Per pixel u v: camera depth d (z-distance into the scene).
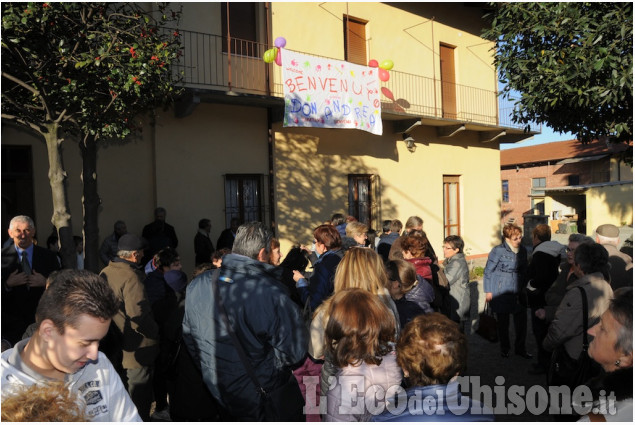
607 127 6.97
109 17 4.87
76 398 1.50
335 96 9.96
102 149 8.23
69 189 7.78
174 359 3.25
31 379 1.61
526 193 34.00
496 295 5.67
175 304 3.85
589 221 21.83
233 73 9.62
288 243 10.45
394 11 12.46
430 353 1.83
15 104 4.68
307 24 10.76
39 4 4.14
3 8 4.04
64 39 4.45
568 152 31.45
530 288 5.09
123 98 4.89
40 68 4.54
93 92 4.83
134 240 3.69
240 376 2.60
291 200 10.55
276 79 10.27
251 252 2.80
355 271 3.01
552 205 25.86
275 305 2.64
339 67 10.05
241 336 2.61
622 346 1.93
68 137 7.71
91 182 5.52
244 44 9.88
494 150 15.48
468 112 14.36
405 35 12.70
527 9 6.62
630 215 20.52
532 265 5.11
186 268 9.05
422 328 1.91
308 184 10.84
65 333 1.58
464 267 5.44
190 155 9.12
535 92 6.57
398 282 3.79
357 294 2.46
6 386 1.56
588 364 3.23
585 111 6.97
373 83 10.65
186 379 3.01
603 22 5.78
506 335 5.75
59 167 4.84
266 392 2.64
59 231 4.81
